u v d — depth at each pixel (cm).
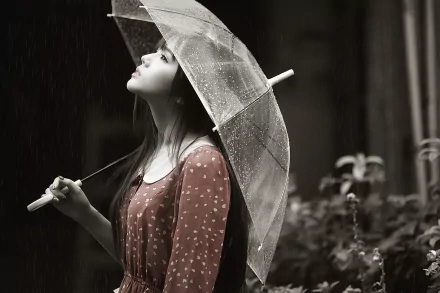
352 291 502
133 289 350
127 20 447
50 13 1192
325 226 642
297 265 607
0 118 1194
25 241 1159
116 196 378
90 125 1202
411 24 827
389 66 1009
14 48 1190
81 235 1162
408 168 902
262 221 343
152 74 358
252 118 348
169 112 362
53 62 1198
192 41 347
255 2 1272
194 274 323
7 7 1180
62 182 382
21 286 1030
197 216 329
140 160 383
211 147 346
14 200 1188
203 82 336
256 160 346
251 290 557
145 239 343
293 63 1234
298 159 1188
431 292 470
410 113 859
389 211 636
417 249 548
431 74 802
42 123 1198
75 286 1047
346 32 1170
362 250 532
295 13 1245
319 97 1196
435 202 593
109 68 1202
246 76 354
